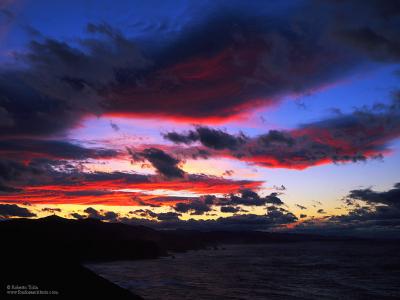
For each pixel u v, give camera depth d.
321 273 138.38
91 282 45.44
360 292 91.56
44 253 50.38
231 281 109.94
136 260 198.88
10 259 43.94
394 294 88.94
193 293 84.00
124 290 46.62
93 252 195.38
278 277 123.56
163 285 96.81
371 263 189.38
